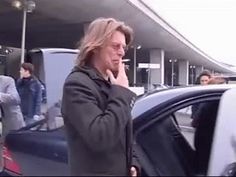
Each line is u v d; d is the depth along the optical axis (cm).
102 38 188
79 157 174
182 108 239
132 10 2341
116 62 190
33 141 222
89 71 185
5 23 2506
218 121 219
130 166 190
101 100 181
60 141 216
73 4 1947
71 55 345
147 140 207
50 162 204
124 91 182
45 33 2920
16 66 2577
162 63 3878
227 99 238
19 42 3372
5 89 605
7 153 244
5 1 1806
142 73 3691
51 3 1906
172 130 224
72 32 2856
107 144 171
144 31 2978
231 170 201
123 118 175
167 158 193
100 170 174
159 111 232
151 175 183
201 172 185
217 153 196
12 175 227
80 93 176
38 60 362
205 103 244
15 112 549
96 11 2131
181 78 5603
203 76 634
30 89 537
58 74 330
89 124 170
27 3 1423
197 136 219
